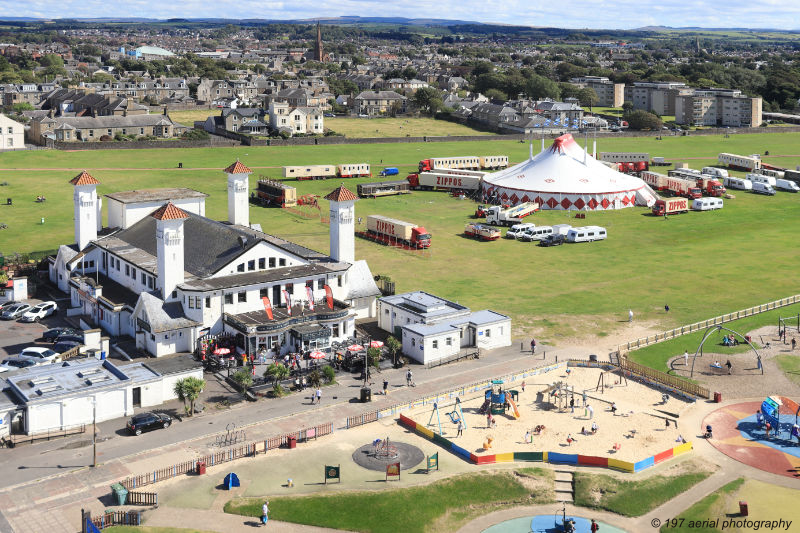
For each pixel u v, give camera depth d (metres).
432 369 104.00
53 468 77.31
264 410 91.06
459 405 91.69
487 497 74.50
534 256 163.38
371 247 167.38
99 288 114.50
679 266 156.62
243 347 105.19
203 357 103.25
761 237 182.00
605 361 106.50
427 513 71.50
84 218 129.25
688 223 196.50
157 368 95.38
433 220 195.00
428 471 77.88
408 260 157.75
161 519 69.56
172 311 106.25
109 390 87.88
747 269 154.50
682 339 115.19
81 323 116.19
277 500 72.56
